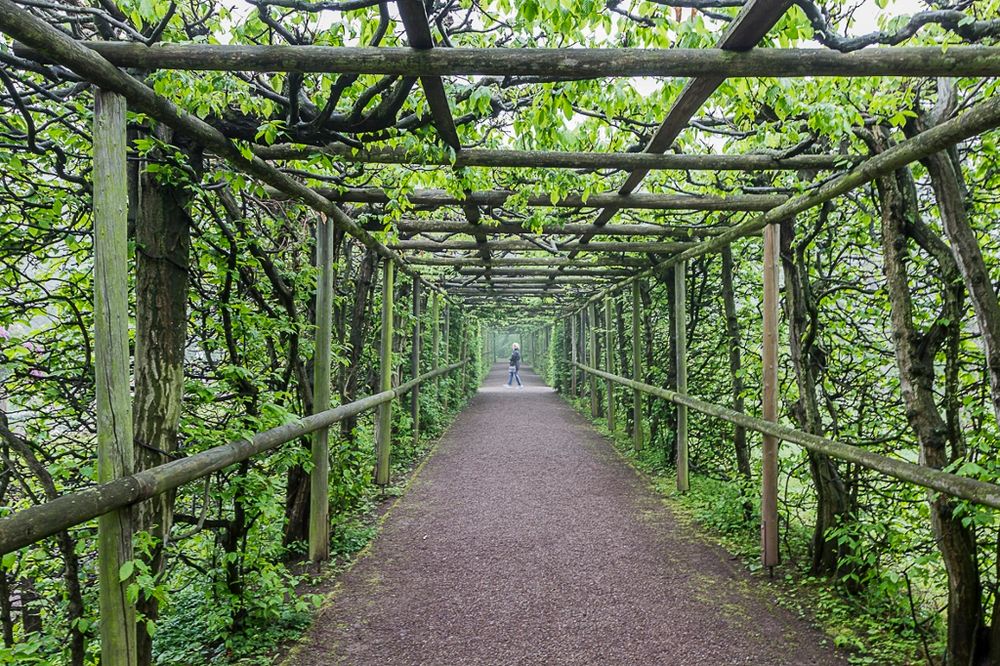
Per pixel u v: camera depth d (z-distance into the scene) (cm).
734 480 505
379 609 329
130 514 188
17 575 268
